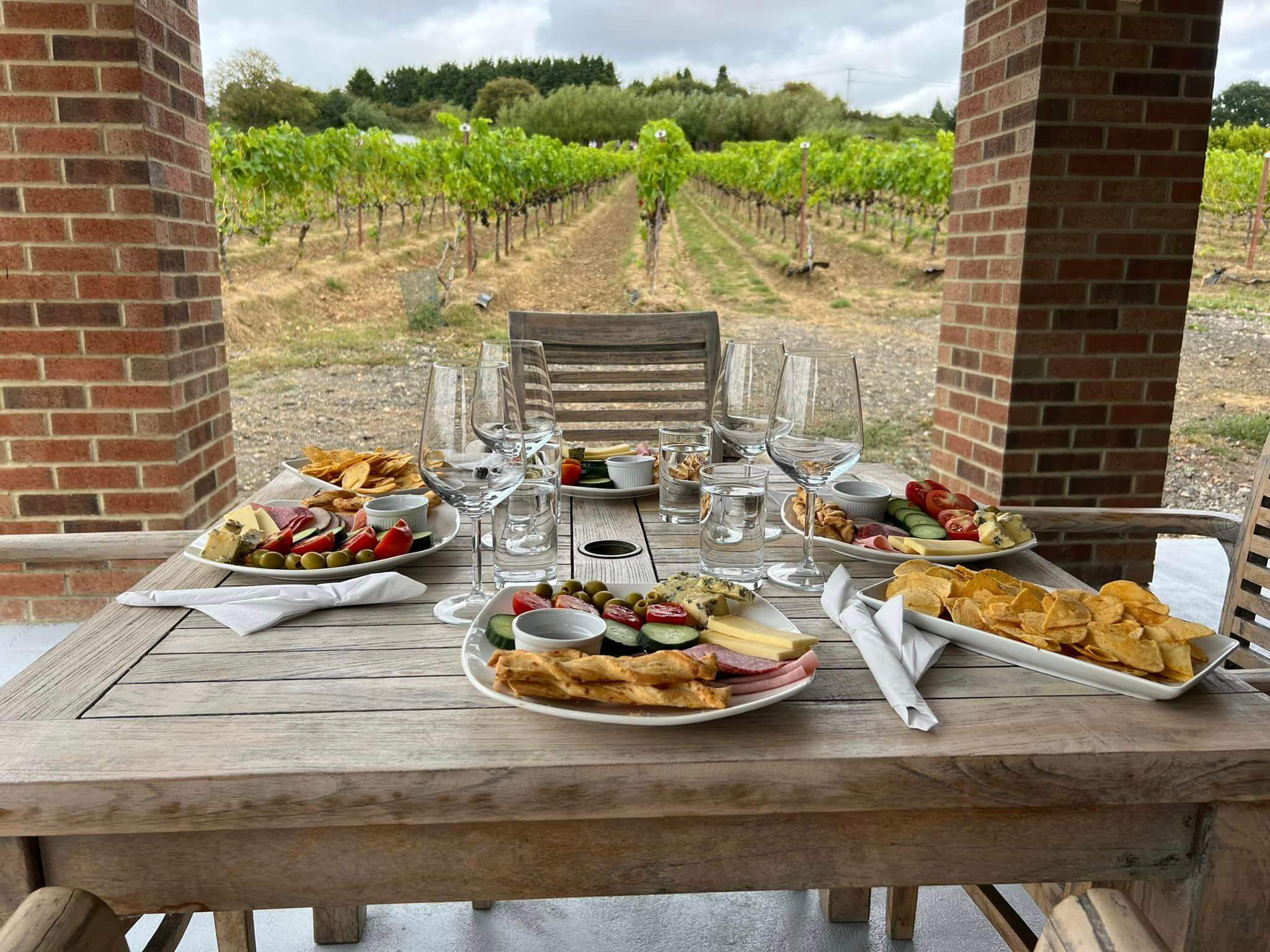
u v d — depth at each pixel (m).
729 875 0.73
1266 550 1.37
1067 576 1.13
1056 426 2.73
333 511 1.28
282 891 0.70
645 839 0.72
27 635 2.54
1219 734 0.73
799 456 1.08
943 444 3.11
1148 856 0.75
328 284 9.34
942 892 1.61
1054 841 0.74
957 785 0.69
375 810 0.66
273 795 0.65
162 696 0.77
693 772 0.67
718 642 0.83
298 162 8.69
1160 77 2.57
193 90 2.62
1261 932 0.76
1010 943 1.14
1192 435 5.57
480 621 0.87
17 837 0.66
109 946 0.53
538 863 0.71
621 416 2.20
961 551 1.13
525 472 1.02
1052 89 2.54
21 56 2.28
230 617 0.93
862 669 0.85
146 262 2.39
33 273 2.38
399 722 0.73
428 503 1.27
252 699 0.77
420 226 12.40
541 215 15.34
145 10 2.32
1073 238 2.63
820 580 1.11
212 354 2.75
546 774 0.66
